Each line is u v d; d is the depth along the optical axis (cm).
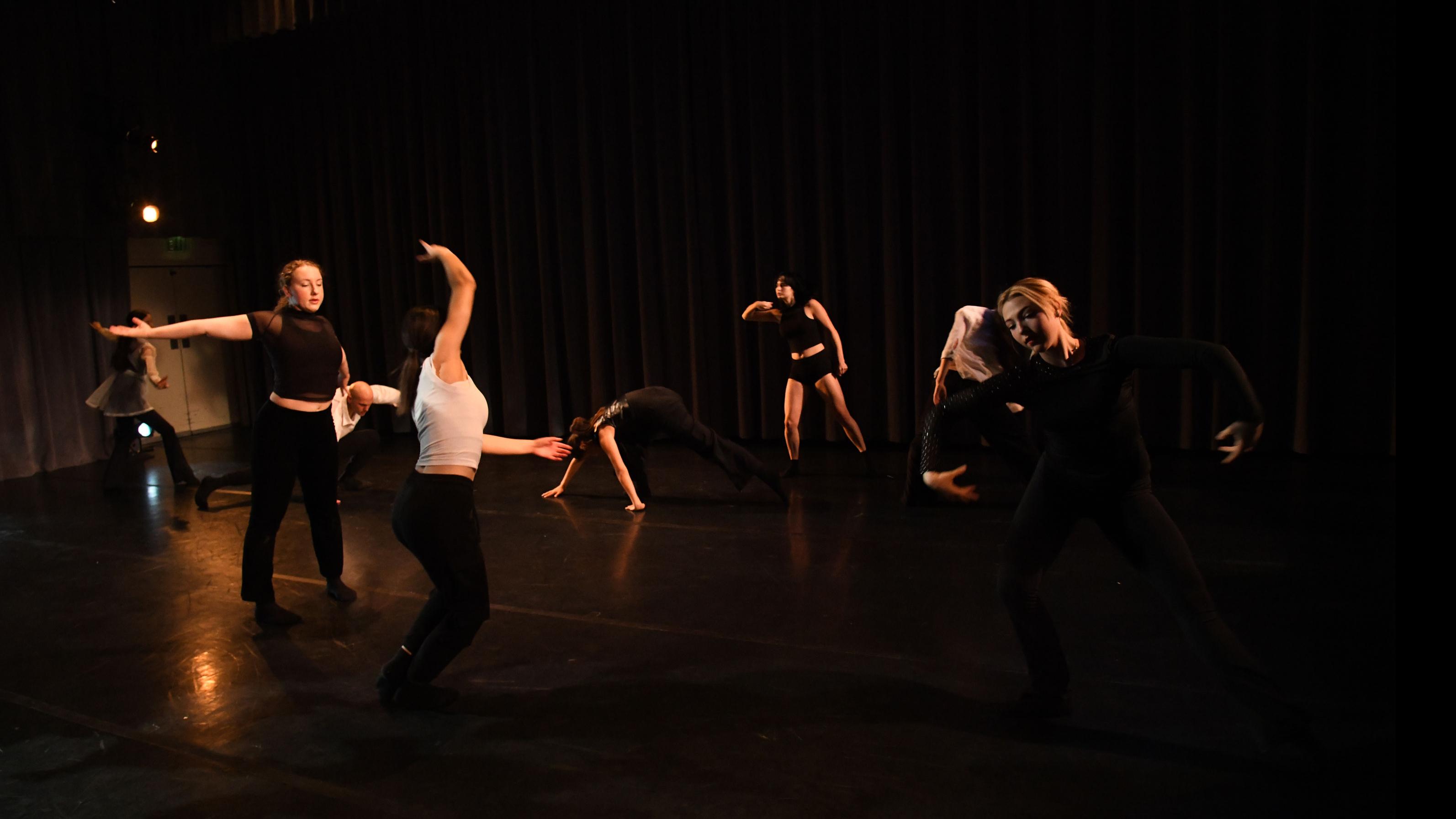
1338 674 327
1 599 481
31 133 827
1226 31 663
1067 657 353
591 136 884
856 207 790
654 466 754
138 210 931
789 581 459
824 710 320
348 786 284
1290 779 264
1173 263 705
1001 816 254
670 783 279
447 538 313
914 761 284
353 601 457
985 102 735
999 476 664
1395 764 269
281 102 1030
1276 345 682
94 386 889
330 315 1046
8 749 317
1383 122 634
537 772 288
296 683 362
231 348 1089
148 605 463
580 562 508
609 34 867
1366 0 630
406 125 965
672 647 383
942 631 386
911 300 798
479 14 916
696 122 841
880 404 820
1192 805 254
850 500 614
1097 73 702
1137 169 699
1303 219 668
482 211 952
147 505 692
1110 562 459
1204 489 596
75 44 862
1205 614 265
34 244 841
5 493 757
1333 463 650
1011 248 758
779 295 659
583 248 912
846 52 775
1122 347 257
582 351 926
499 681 357
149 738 321
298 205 1045
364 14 973
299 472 439
